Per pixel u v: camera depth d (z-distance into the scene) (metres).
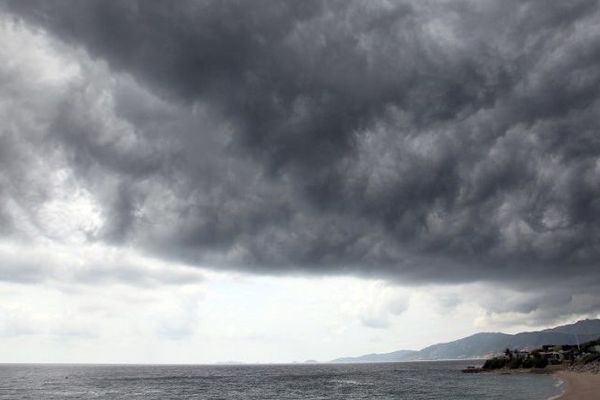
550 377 139.62
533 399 75.00
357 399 97.44
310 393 119.69
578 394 76.00
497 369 199.00
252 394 121.19
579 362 168.38
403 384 145.12
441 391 111.00
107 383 177.88
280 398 107.19
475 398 87.12
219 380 194.62
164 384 169.75
